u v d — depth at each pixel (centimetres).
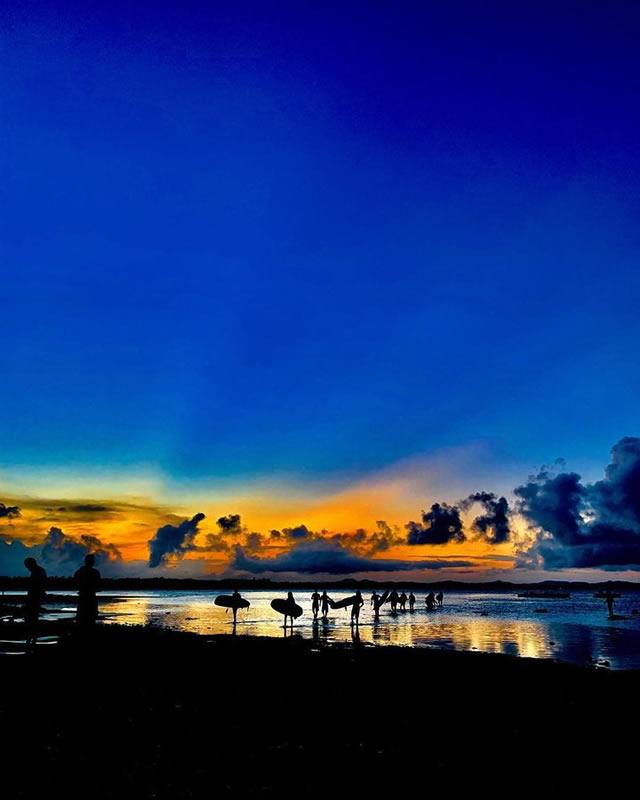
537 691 1577
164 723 1062
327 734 1045
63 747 888
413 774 851
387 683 1620
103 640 2225
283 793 750
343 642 2833
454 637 3472
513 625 4641
